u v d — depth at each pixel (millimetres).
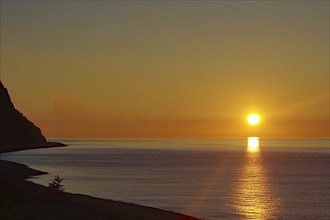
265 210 55312
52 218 31391
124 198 63219
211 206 57344
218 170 123688
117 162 156750
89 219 32906
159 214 42156
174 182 87500
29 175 91062
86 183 83188
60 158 175125
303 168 135625
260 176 105688
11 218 29422
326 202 62719
